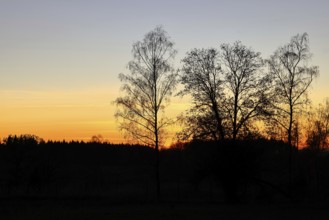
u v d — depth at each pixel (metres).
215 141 43.97
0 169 65.06
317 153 70.12
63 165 79.69
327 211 35.81
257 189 49.97
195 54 47.34
